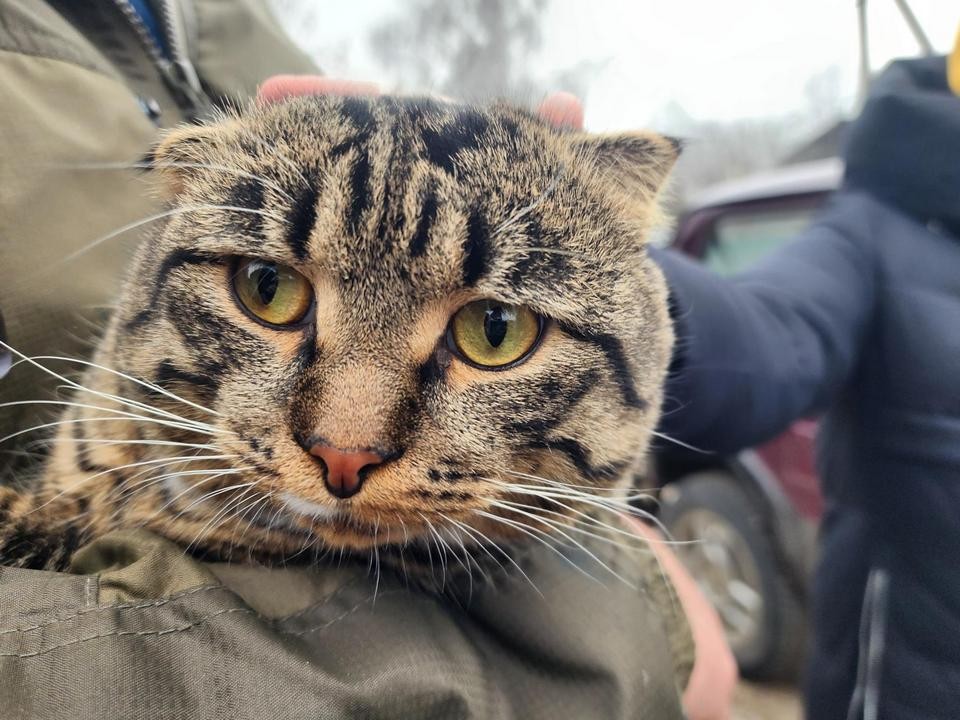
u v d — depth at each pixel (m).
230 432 0.17
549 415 0.18
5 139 0.19
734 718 0.44
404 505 0.17
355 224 0.16
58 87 0.20
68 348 0.20
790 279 0.25
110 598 0.13
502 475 0.18
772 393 0.23
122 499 0.19
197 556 0.18
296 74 0.29
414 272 0.16
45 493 0.19
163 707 0.12
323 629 0.15
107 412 0.19
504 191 0.17
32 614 0.13
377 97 0.19
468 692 0.14
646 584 0.20
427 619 0.16
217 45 0.28
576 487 0.19
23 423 0.20
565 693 0.16
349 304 0.16
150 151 0.19
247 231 0.16
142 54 0.25
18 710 0.12
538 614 0.17
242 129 0.18
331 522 0.17
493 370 0.17
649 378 0.20
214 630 0.13
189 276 0.17
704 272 0.24
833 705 0.26
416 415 0.16
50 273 0.19
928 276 0.24
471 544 0.19
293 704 0.13
